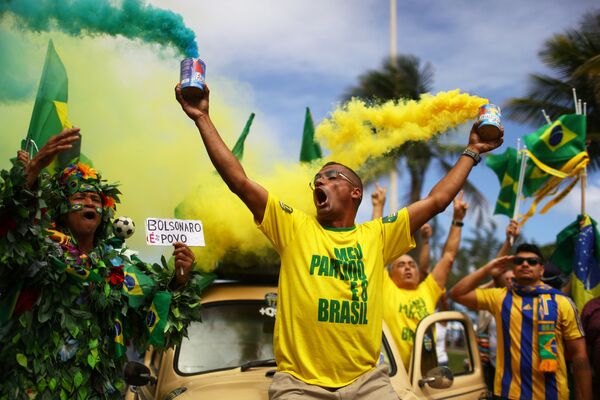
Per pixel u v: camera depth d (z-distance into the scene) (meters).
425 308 5.52
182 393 3.70
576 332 4.96
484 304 5.32
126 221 3.54
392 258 3.58
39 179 2.98
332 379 3.21
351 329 3.22
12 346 2.97
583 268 5.77
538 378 4.92
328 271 3.26
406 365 5.21
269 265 4.68
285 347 3.26
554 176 6.26
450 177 3.57
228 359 4.20
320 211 3.43
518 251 5.22
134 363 3.71
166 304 3.36
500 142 3.65
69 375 3.05
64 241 3.19
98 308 3.18
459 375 4.97
